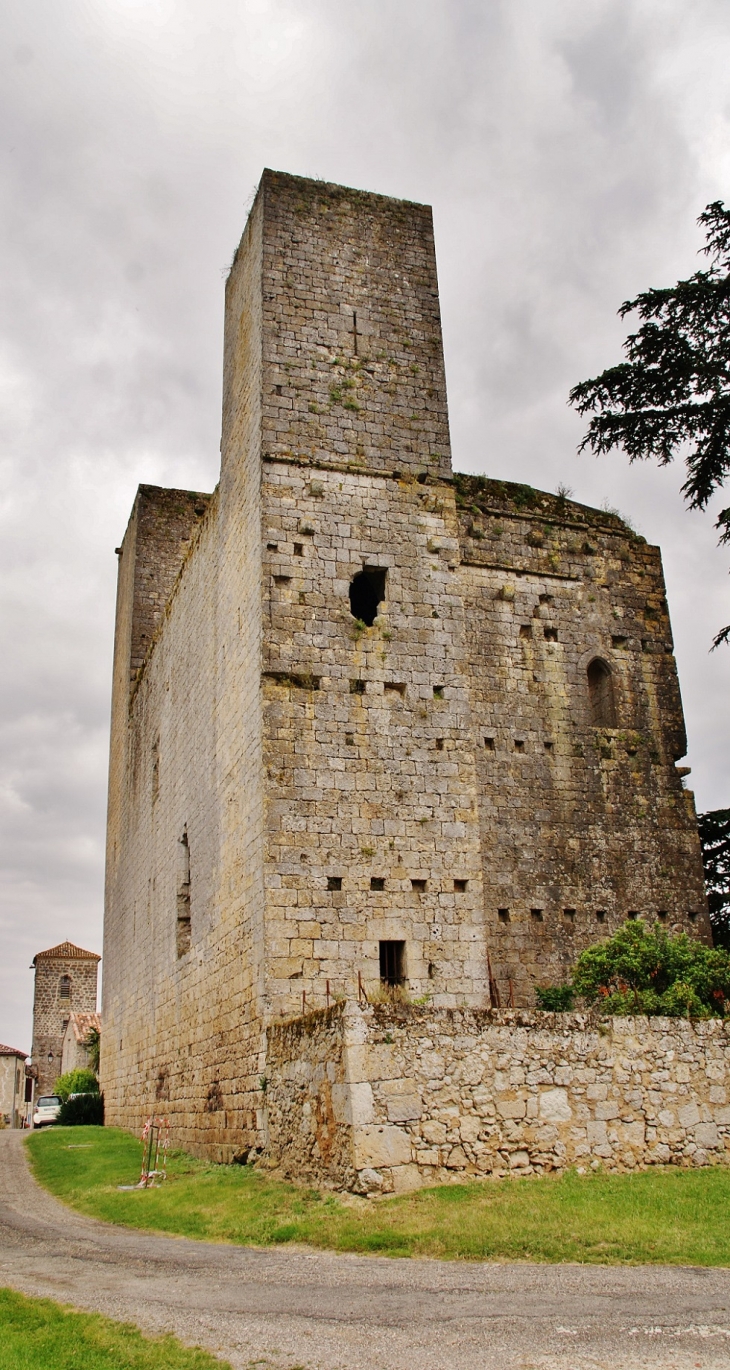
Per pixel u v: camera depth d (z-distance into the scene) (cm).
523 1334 916
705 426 2566
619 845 2773
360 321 2592
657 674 3009
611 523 3116
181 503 4675
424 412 2567
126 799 4388
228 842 2420
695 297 2531
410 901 2170
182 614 3288
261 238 2575
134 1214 1748
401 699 2314
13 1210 1953
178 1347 918
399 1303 1032
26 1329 1002
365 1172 1464
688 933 2764
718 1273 1125
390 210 2733
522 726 2780
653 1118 1664
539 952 2588
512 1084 1589
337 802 2186
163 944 3231
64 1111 4525
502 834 2658
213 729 2694
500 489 2998
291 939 2062
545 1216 1344
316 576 2334
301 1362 862
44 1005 10075
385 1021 1558
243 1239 1425
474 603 2841
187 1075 2688
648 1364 828
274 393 2447
